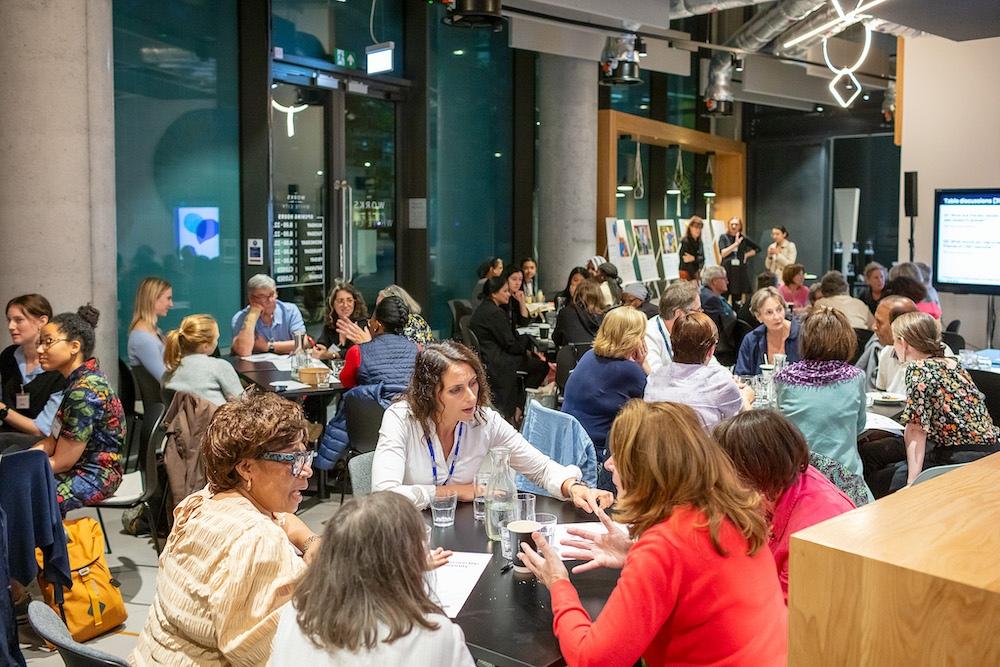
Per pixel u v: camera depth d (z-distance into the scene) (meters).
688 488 1.97
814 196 15.17
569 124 10.64
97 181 6.03
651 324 5.70
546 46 8.95
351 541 1.62
